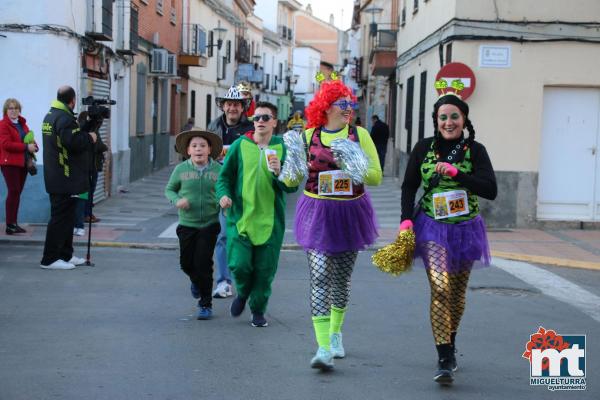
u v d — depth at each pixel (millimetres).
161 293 8883
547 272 11148
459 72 14516
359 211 6105
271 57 65062
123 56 20188
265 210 7141
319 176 6043
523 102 14977
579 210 15328
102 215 15609
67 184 10062
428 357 6559
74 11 15078
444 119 5734
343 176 6012
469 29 14906
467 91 14539
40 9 14023
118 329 7234
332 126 6133
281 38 69250
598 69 14914
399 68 25891
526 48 14891
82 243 12148
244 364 6223
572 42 14867
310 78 81688
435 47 17453
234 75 47594
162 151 28797
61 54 14406
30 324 7348
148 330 7219
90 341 6801
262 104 7172
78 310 7953
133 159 23109
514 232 14711
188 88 33812
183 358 6352
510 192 15117
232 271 7219
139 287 9180
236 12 47281
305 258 11539
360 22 48719
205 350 6598
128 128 21875
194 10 34000
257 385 5707
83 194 10469
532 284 10180
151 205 17734
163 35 27547
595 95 15141
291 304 8469
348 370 6133
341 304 6367
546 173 15281
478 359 6578
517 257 12172
